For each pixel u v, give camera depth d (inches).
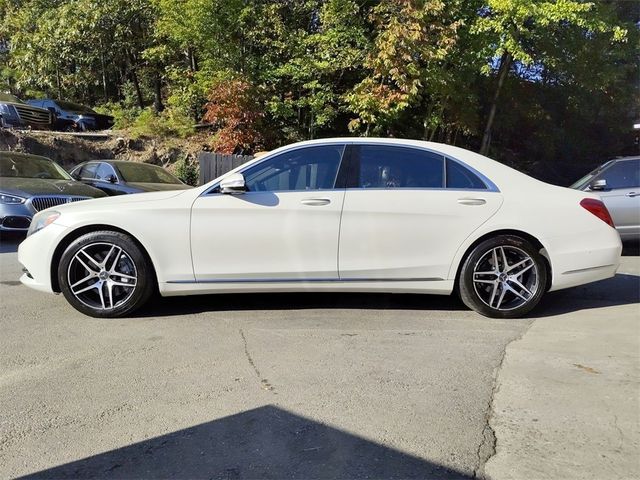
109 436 110.3
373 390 130.7
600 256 189.8
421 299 215.0
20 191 334.3
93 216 183.2
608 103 737.6
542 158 792.3
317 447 106.0
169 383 134.9
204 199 184.9
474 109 620.7
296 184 189.0
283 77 657.0
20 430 112.6
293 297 216.2
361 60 594.2
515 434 110.3
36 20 941.2
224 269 184.4
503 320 188.4
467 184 190.4
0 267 275.7
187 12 639.8
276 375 139.7
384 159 191.0
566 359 149.9
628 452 103.4
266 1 669.9
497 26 519.5
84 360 149.9
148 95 994.1
